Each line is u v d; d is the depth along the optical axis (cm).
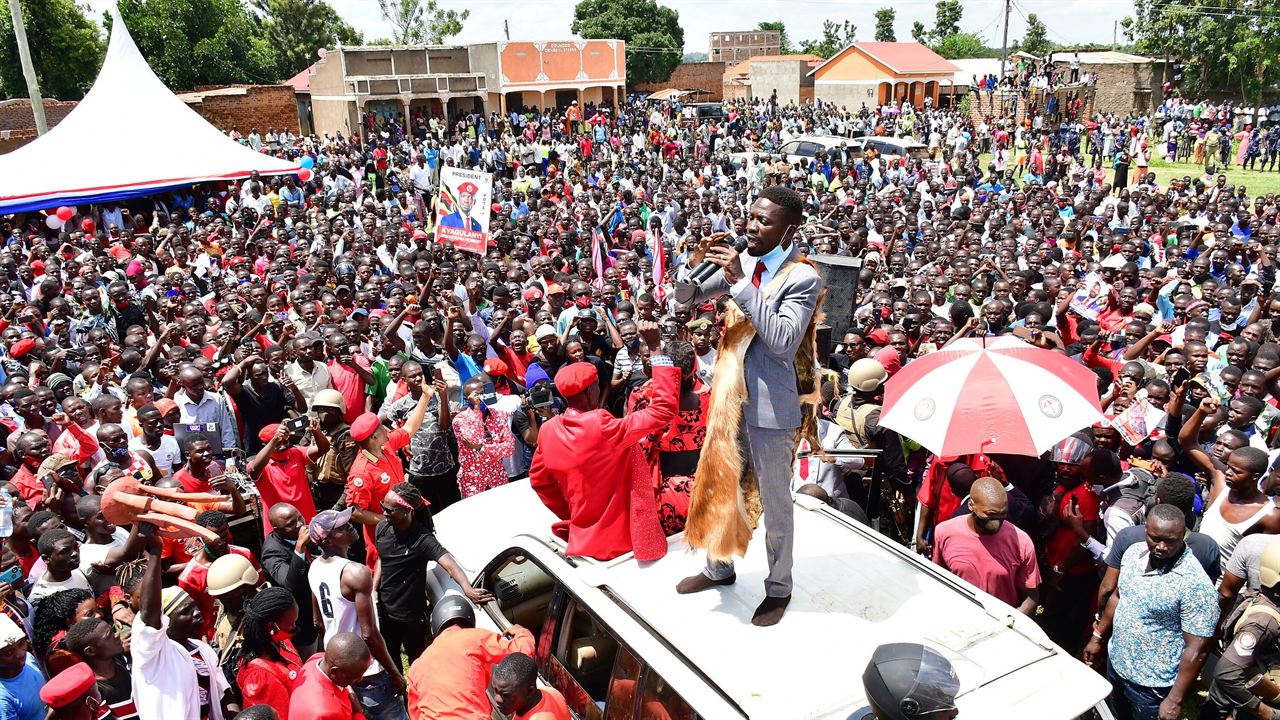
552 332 885
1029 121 3972
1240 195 2011
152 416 717
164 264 1617
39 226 2217
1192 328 865
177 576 615
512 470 788
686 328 854
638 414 409
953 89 5409
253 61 6231
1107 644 529
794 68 6028
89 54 5084
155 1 5903
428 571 556
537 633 482
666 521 445
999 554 487
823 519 453
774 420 352
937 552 511
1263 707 430
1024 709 314
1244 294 1073
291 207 2289
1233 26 4388
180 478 631
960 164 2897
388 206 2442
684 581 392
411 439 754
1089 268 1271
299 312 1091
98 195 2306
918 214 2050
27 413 749
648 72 7088
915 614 367
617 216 1917
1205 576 440
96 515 561
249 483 689
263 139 4147
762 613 365
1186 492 505
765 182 2483
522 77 4619
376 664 510
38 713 439
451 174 1291
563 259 1503
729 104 5172
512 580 497
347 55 4256
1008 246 1438
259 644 464
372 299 1149
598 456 405
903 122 4088
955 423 552
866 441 671
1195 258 1339
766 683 327
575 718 411
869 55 5406
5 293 1286
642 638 361
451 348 887
